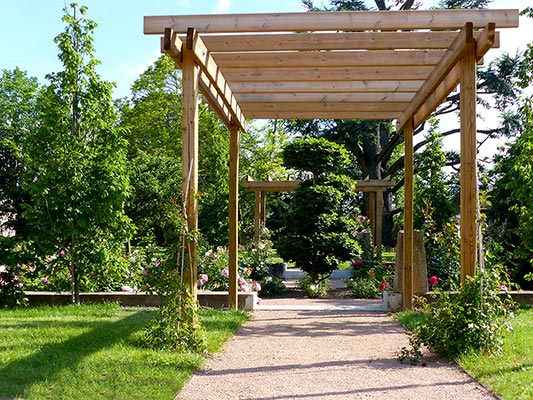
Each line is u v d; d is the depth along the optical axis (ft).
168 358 15.51
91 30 27.20
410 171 27.68
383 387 13.64
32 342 17.16
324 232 38.96
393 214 75.87
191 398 12.65
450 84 20.39
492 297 16.83
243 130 29.14
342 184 40.06
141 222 53.57
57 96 26.76
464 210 17.35
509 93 62.95
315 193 38.86
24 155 27.43
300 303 32.09
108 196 26.96
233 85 25.38
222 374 14.84
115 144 27.22
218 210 49.57
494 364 15.02
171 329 17.13
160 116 86.94
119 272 28.55
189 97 18.11
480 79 64.39
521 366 14.49
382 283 35.50
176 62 18.38
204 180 57.82
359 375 14.82
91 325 20.36
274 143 80.89
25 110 84.17
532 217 28.76
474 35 19.21
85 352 15.96
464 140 17.44
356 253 39.63
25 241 27.68
